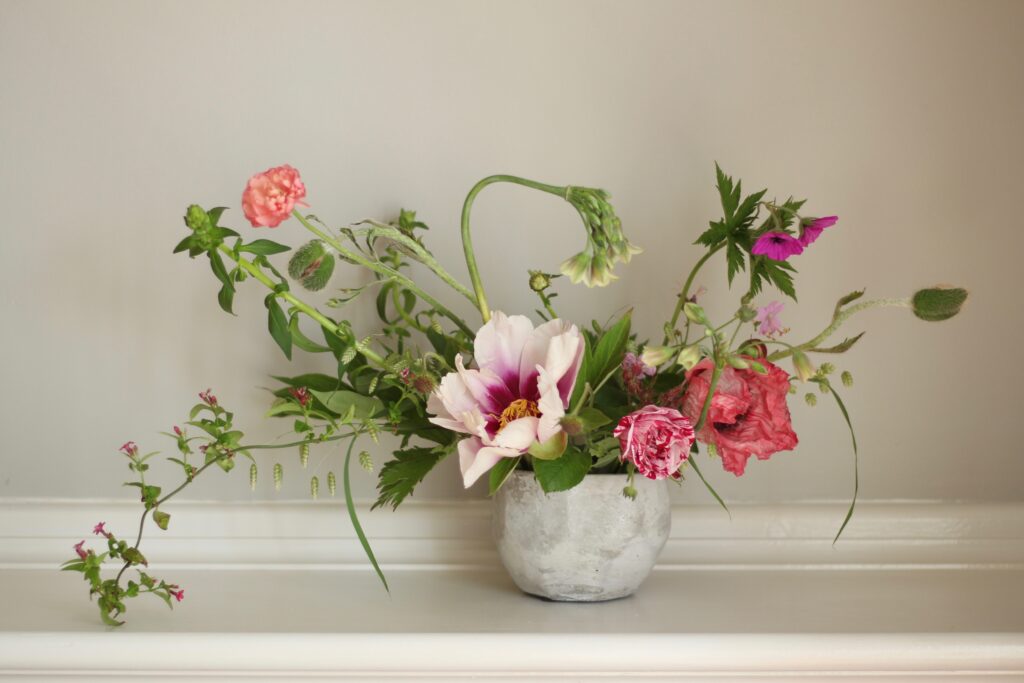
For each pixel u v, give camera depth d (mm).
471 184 1158
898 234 1170
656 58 1167
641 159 1164
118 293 1146
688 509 1137
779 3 1171
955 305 848
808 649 790
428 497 1140
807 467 1166
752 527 1133
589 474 916
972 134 1173
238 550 1116
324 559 1116
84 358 1146
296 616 890
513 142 1161
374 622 866
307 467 1141
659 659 791
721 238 958
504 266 1154
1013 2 1172
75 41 1146
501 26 1164
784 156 1170
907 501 1164
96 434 1145
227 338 1146
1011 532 1138
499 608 923
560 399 825
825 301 1169
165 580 1052
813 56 1172
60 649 786
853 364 1170
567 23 1167
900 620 877
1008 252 1170
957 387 1170
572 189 886
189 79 1152
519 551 923
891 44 1174
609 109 1166
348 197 1153
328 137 1155
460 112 1161
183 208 1149
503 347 879
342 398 945
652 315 1158
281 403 979
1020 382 1169
